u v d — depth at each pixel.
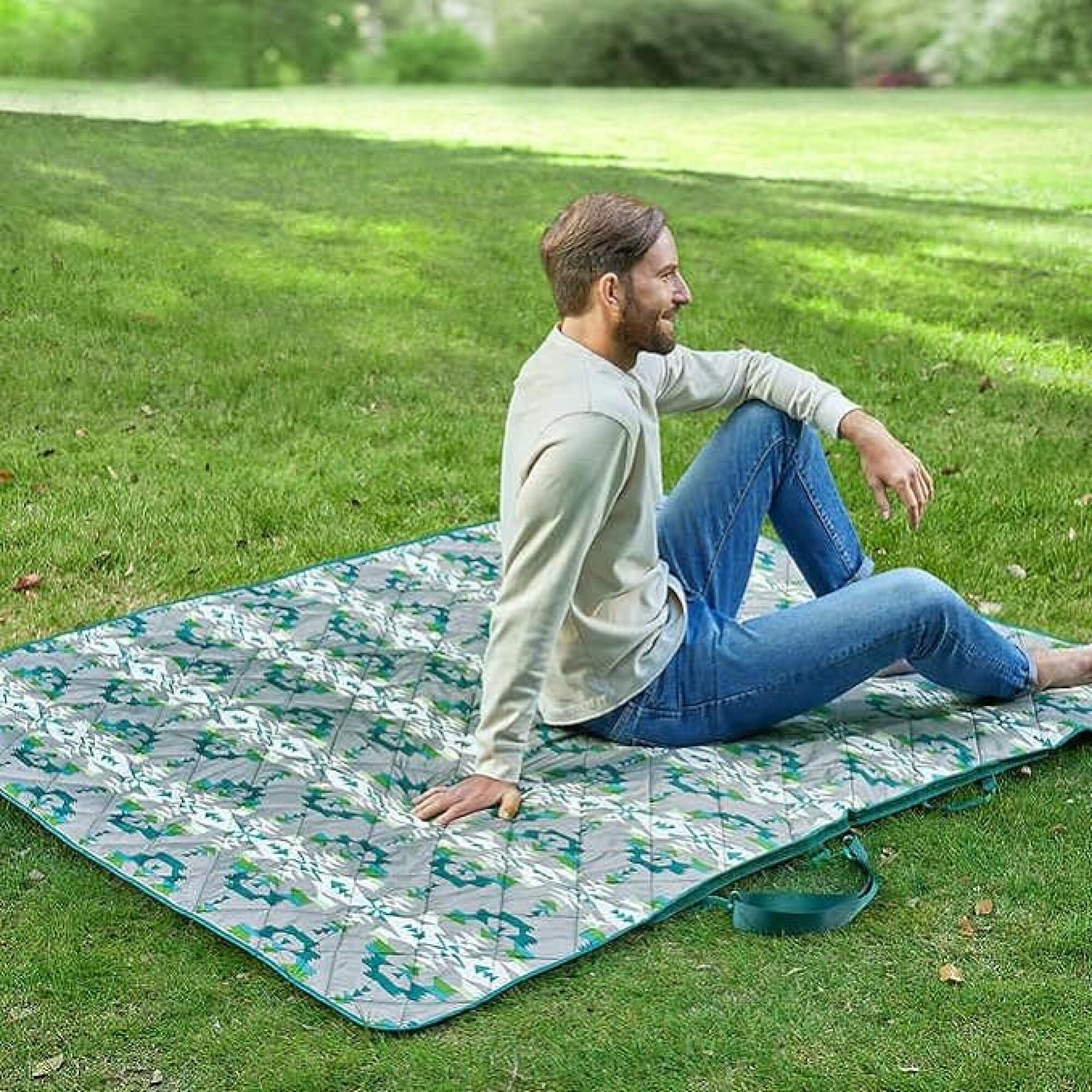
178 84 21.69
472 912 3.28
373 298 8.39
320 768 3.80
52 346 7.26
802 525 3.96
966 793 3.76
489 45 25.81
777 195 12.12
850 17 26.33
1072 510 5.61
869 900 3.33
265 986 3.12
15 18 21.00
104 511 5.50
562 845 3.48
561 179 12.39
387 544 5.35
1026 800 3.74
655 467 3.55
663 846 3.46
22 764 3.77
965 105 21.05
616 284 3.37
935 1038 2.98
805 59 26.27
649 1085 2.87
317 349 7.45
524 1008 3.06
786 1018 3.03
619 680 3.70
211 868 3.42
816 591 4.04
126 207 10.16
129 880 3.37
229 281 8.55
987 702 4.06
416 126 16.36
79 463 5.94
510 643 3.48
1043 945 3.24
